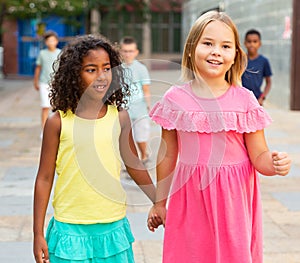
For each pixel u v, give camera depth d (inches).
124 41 287.4
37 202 142.1
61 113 139.6
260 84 365.7
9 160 382.9
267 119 148.5
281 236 239.0
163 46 1416.1
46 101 447.2
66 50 139.9
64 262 138.3
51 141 139.9
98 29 1304.1
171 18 1409.9
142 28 1379.2
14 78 1242.0
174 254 148.9
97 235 139.6
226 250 145.3
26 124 552.7
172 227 149.0
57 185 141.9
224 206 144.6
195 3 1039.6
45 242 141.0
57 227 141.3
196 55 148.3
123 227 143.3
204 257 146.3
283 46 646.5
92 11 1309.1
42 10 1141.1
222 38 146.7
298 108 624.7
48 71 440.5
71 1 1144.8
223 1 880.9
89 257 138.9
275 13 672.4
